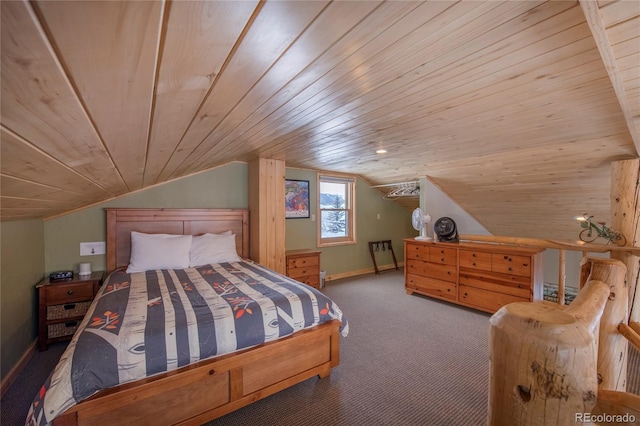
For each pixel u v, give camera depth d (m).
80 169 1.19
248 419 1.75
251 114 1.41
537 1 0.78
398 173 4.70
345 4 0.59
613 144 2.38
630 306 2.38
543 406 0.40
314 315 2.07
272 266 3.75
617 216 2.59
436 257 3.97
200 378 1.59
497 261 3.37
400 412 1.82
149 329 1.56
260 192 3.66
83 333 1.51
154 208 3.35
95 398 1.33
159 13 0.40
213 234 3.51
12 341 2.14
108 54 0.45
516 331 0.42
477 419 1.77
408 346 2.70
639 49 1.04
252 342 1.78
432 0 0.67
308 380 2.14
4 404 1.88
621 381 1.18
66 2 0.31
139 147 1.24
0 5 0.28
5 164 0.74
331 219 5.30
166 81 0.66
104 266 3.14
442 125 2.08
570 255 4.29
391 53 0.99
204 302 1.93
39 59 0.38
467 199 4.34
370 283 4.95
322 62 0.94
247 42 0.63
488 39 0.98
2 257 2.02
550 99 1.59
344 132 2.29
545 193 3.49
